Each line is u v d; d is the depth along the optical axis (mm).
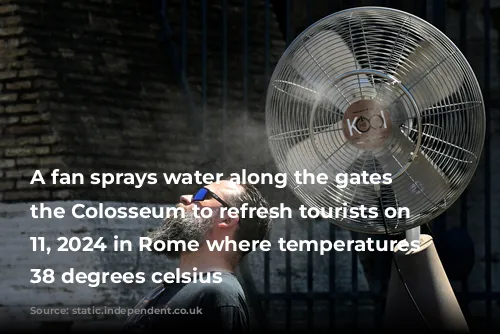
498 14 8930
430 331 3916
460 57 3980
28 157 7566
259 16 9078
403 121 3980
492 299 7477
